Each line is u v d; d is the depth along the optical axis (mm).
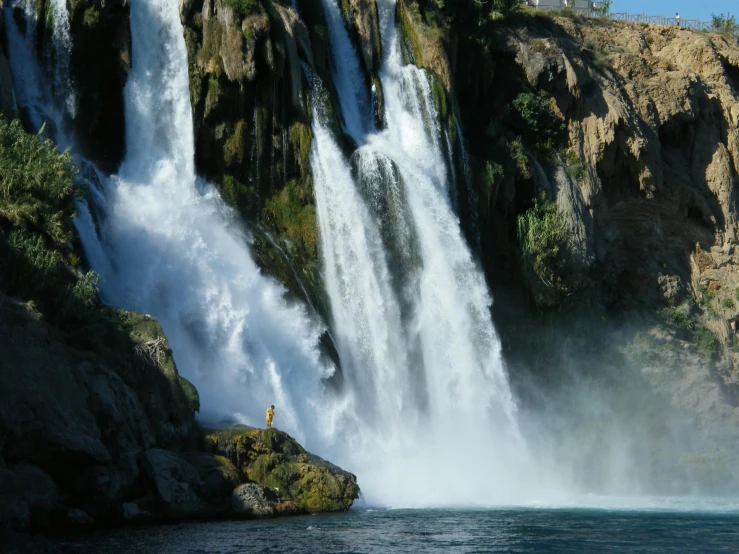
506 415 53375
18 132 40500
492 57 65062
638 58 71062
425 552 28422
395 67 58812
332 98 54656
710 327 67938
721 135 73312
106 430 32656
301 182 50875
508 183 61281
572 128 65562
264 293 46406
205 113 49344
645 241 68938
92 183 44500
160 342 36969
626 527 34875
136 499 32656
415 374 51188
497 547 29594
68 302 35969
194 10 50594
